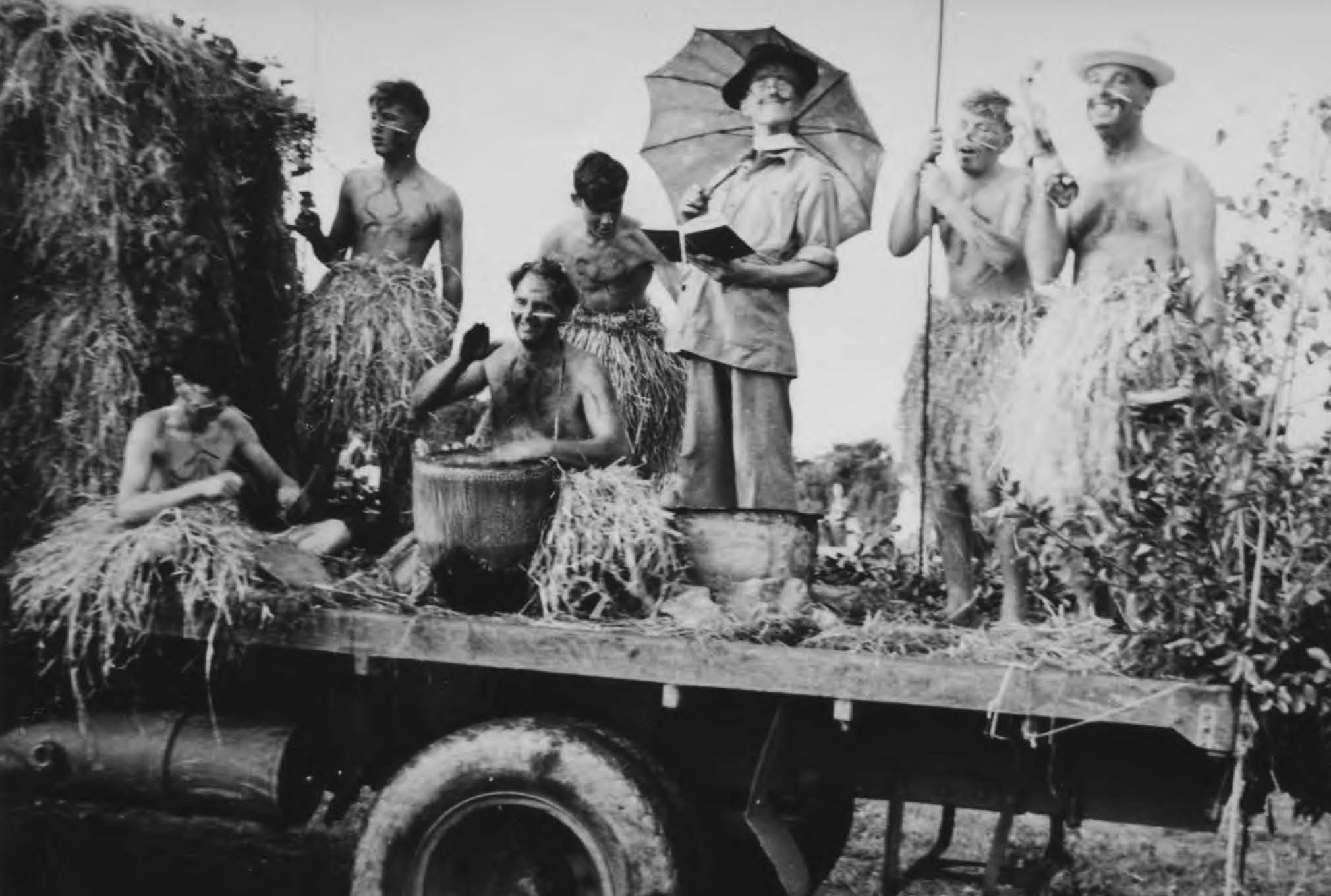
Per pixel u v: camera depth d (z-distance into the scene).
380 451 5.64
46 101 5.05
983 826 7.28
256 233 5.71
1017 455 4.67
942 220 5.52
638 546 4.62
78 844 5.42
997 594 5.46
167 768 4.70
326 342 5.59
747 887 5.04
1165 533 4.05
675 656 4.26
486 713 4.70
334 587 4.63
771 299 5.09
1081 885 6.06
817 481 7.56
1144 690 3.91
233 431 5.11
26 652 4.83
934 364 5.33
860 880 6.06
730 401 5.17
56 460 5.04
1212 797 4.23
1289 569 3.97
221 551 4.55
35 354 5.05
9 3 5.06
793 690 4.16
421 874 4.39
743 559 4.76
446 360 5.28
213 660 4.75
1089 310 4.64
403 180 6.05
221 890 5.39
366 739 4.84
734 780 4.60
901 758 4.46
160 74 5.22
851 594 5.08
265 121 5.69
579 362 5.01
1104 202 5.11
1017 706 3.99
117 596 4.48
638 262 5.98
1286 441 4.14
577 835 4.29
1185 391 4.30
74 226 5.07
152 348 5.16
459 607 4.70
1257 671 3.92
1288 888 6.04
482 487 4.57
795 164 5.18
